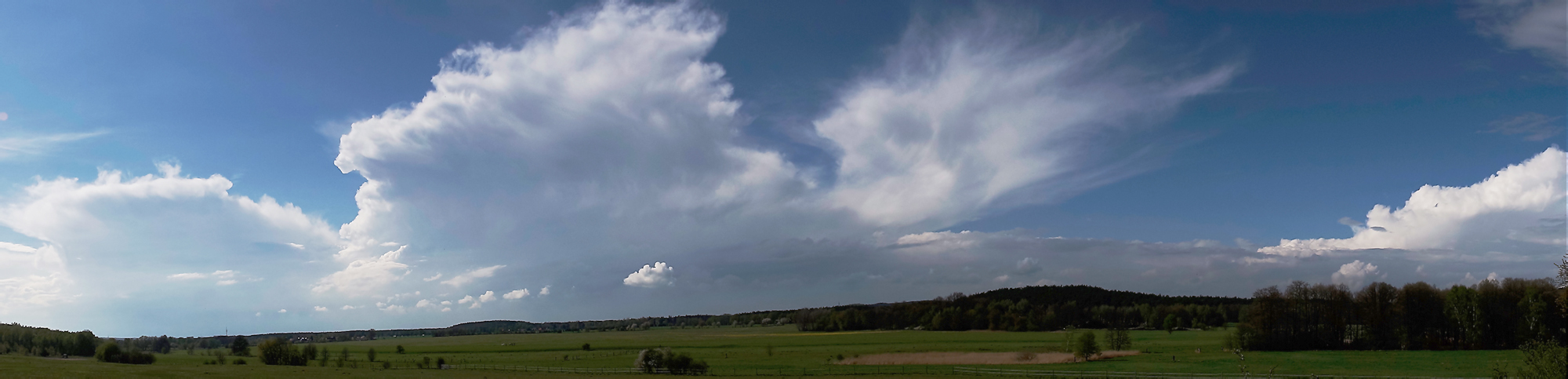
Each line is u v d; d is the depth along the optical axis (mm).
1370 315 114812
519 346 175250
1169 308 198875
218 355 123562
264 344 118000
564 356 135250
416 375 89125
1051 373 82500
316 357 125812
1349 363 87938
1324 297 117875
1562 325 99500
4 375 71875
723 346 153250
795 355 122375
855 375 86750
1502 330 107812
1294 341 116875
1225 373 78875
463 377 87500
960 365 97375
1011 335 169125
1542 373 30531
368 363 118062
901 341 154750
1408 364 84500
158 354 170500
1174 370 82688
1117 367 87625
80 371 79750
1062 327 193875
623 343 176500
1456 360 87625
